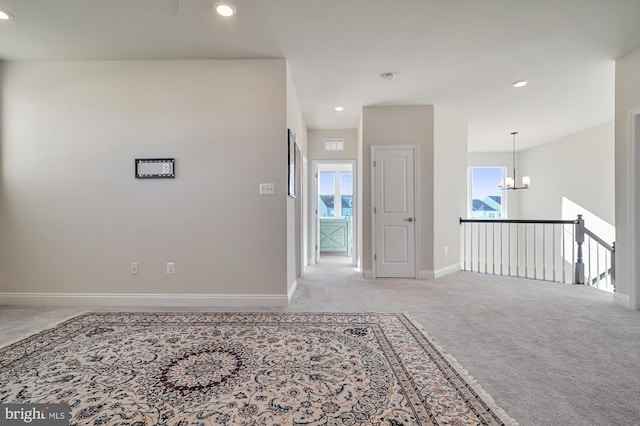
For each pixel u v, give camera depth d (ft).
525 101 14.79
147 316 9.55
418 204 15.43
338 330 8.42
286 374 6.15
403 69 11.55
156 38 9.43
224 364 6.54
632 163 10.44
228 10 8.13
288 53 10.39
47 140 10.74
